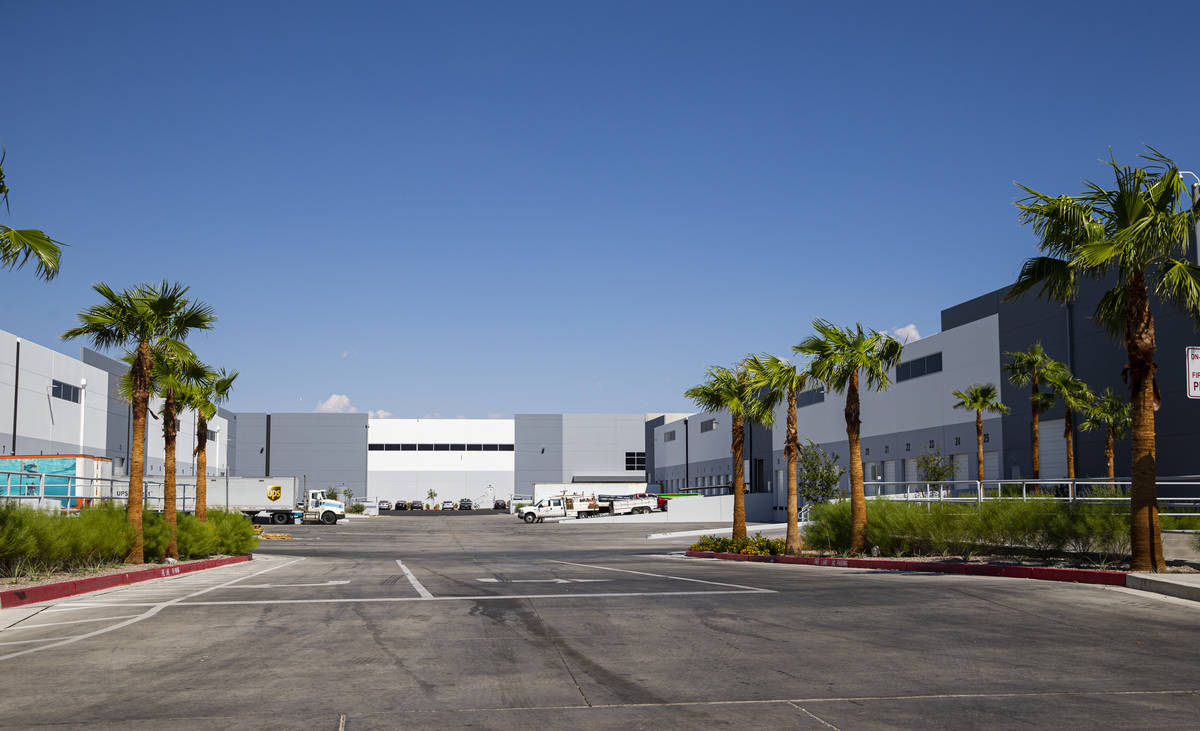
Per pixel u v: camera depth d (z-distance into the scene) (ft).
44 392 183.83
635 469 418.72
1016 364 126.72
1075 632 32.68
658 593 47.75
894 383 178.50
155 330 72.59
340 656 28.86
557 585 54.13
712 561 88.53
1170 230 46.83
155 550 75.15
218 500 229.25
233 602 45.50
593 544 148.77
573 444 416.87
